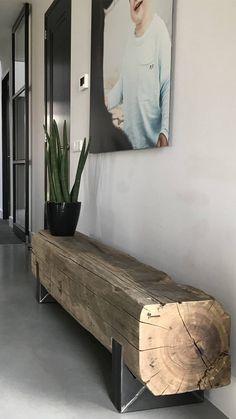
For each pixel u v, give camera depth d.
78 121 3.87
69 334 2.68
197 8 2.06
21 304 3.23
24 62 5.57
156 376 1.64
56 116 4.57
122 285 1.87
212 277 1.97
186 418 1.81
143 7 2.56
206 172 2.01
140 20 2.60
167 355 1.65
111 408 1.87
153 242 2.55
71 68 4.02
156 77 2.42
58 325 2.82
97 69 3.31
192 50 2.10
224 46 1.87
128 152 2.88
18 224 6.32
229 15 1.83
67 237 3.09
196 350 1.68
